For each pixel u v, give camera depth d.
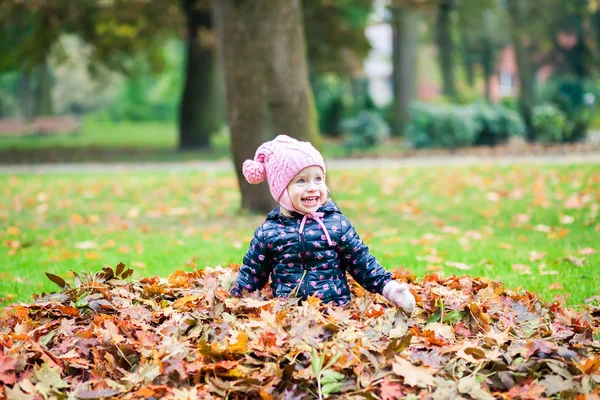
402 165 15.19
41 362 3.28
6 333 3.53
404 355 3.09
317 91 31.38
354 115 27.53
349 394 2.89
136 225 8.45
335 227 3.78
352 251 3.78
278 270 3.81
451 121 19.45
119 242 7.28
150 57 26.58
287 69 8.39
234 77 8.44
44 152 20.92
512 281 5.21
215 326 3.44
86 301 3.89
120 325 3.55
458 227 7.95
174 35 23.94
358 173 13.57
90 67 24.95
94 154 19.97
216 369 3.06
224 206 9.88
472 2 31.34
